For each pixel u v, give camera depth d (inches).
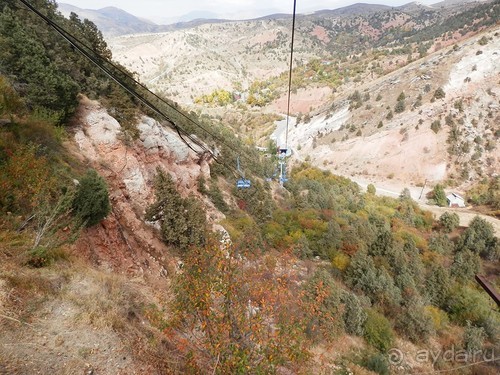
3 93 697.6
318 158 5162.4
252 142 5270.7
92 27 1595.7
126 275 624.1
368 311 1277.1
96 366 292.2
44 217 450.6
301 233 1951.3
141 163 1230.3
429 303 1621.6
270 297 352.5
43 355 277.6
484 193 3769.7
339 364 892.0
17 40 930.1
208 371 329.4
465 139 4586.6
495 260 2299.5
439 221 3068.4
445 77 5482.3
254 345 325.7
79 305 359.6
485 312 1509.6
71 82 1025.5
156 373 323.9
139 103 1582.2
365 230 2135.8
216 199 1711.4
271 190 2755.9
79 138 1021.2
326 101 7258.9
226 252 380.8
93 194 611.5
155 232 935.7
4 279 339.3
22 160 513.3
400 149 4734.3
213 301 345.1
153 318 370.6
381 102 5674.2
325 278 1148.5
